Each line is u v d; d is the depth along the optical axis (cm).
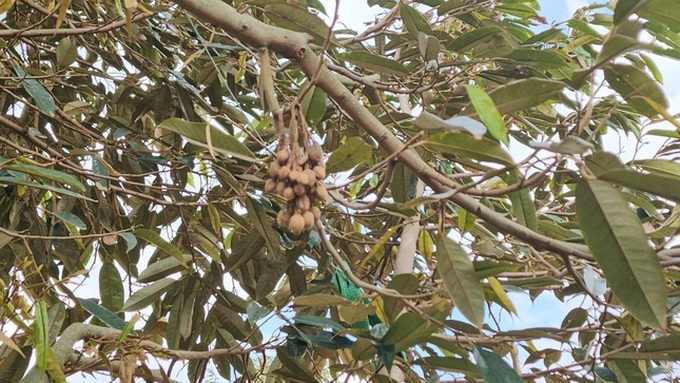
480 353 104
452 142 88
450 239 101
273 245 161
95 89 209
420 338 111
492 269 110
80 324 136
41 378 113
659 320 84
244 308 191
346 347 137
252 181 170
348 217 188
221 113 192
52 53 191
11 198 180
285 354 150
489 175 86
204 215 204
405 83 162
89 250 211
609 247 86
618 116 181
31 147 193
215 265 187
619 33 83
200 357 147
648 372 163
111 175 164
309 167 90
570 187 224
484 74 165
